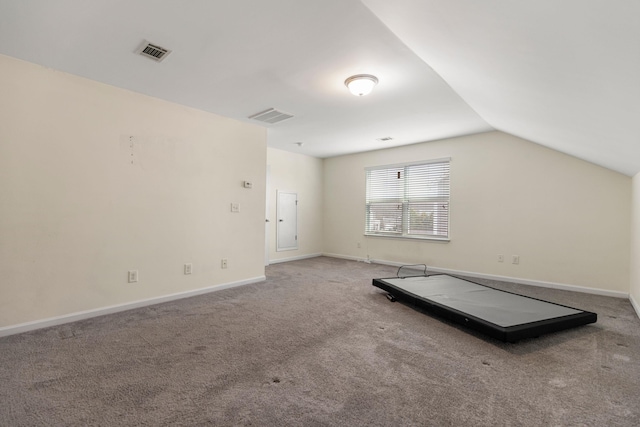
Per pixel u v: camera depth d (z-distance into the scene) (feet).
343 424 4.53
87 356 6.63
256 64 8.13
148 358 6.57
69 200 8.71
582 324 8.03
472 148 15.24
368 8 5.75
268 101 10.85
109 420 4.60
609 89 5.25
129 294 9.94
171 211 11.02
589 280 12.25
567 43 4.50
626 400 5.15
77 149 8.86
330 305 10.42
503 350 7.01
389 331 8.13
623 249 11.59
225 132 12.71
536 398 5.19
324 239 22.33
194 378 5.79
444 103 10.92
